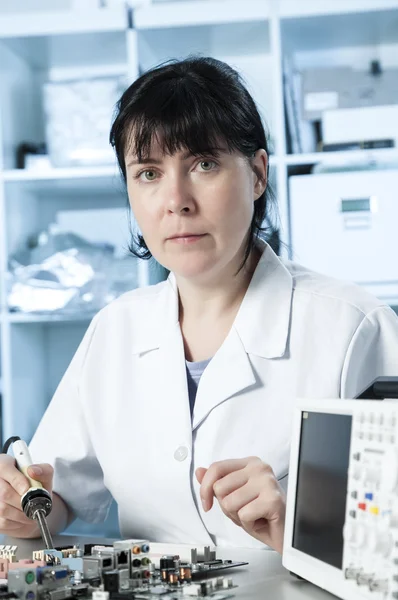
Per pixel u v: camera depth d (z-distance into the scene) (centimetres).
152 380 123
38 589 72
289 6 260
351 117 262
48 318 272
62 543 115
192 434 116
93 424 127
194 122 105
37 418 297
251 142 111
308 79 269
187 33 273
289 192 261
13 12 306
